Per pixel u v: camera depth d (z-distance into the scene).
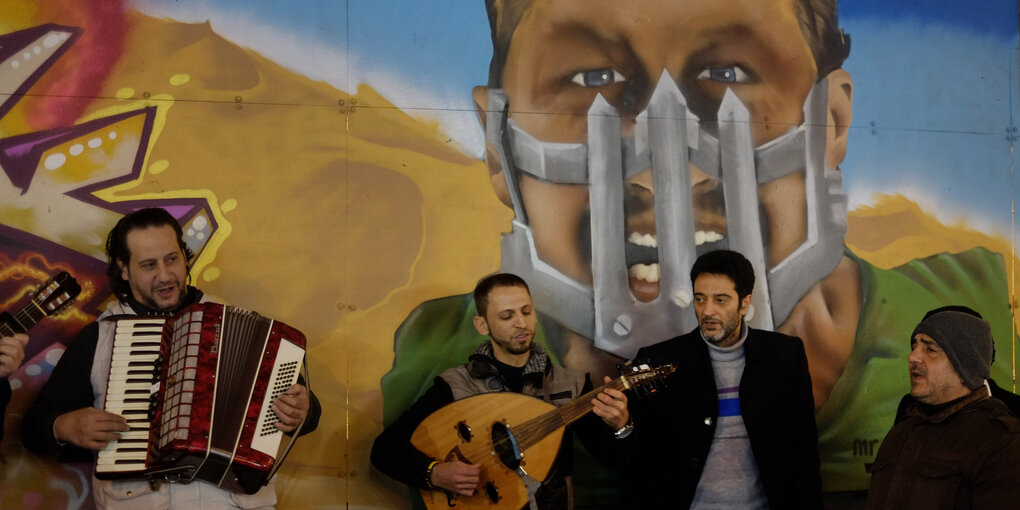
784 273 3.94
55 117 3.53
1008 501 2.38
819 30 4.04
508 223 3.81
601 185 3.86
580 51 3.88
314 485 3.60
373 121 3.76
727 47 3.96
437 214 3.77
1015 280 4.11
